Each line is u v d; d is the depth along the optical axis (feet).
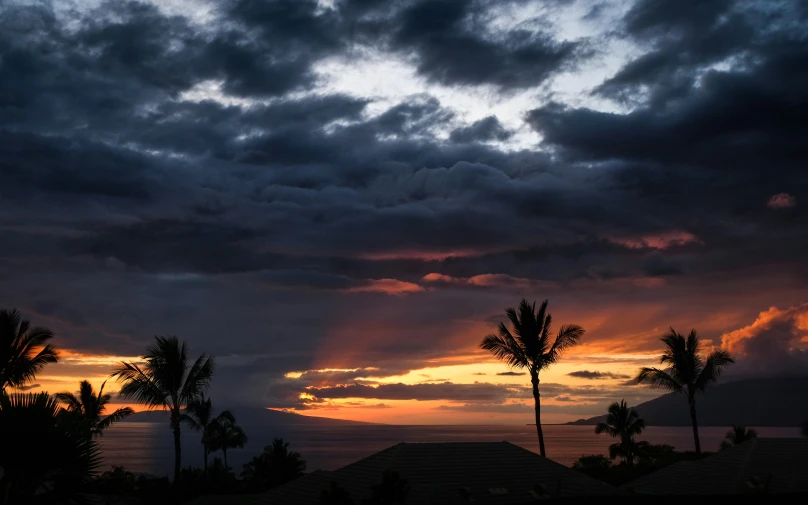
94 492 49.90
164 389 129.80
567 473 86.38
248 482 172.96
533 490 80.28
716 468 90.74
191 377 130.82
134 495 119.34
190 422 189.67
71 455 46.52
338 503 71.56
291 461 177.78
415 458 83.97
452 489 77.10
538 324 134.21
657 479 91.30
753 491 83.35
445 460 84.28
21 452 44.57
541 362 134.51
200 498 115.55
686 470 92.12
